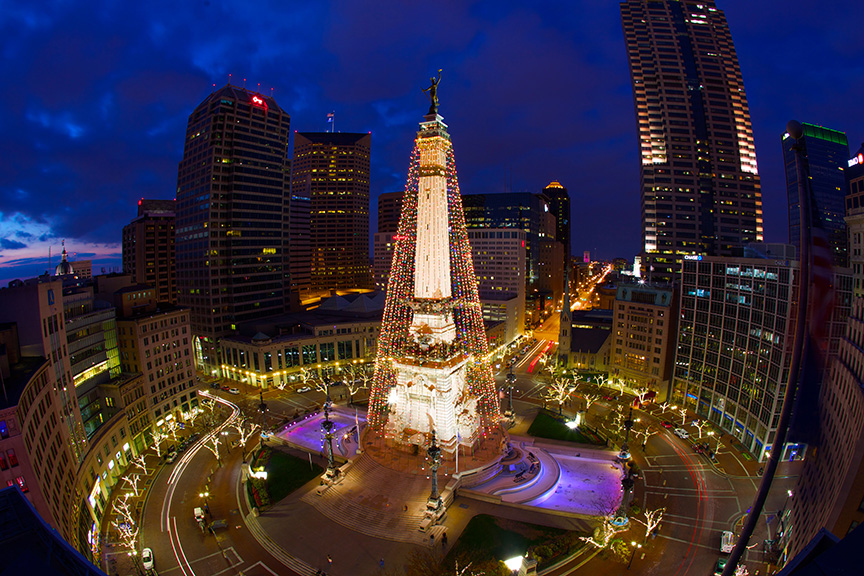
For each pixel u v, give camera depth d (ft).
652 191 615.16
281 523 226.99
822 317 63.82
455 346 304.50
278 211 580.30
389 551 205.57
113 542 217.77
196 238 516.73
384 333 358.02
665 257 611.88
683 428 332.60
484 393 349.82
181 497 253.85
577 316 629.51
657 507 238.07
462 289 342.23
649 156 617.21
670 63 622.54
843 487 140.87
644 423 346.33
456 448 266.77
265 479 264.72
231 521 231.09
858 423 162.20
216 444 288.71
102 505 250.98
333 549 208.03
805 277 63.98
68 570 85.97
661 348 395.34
